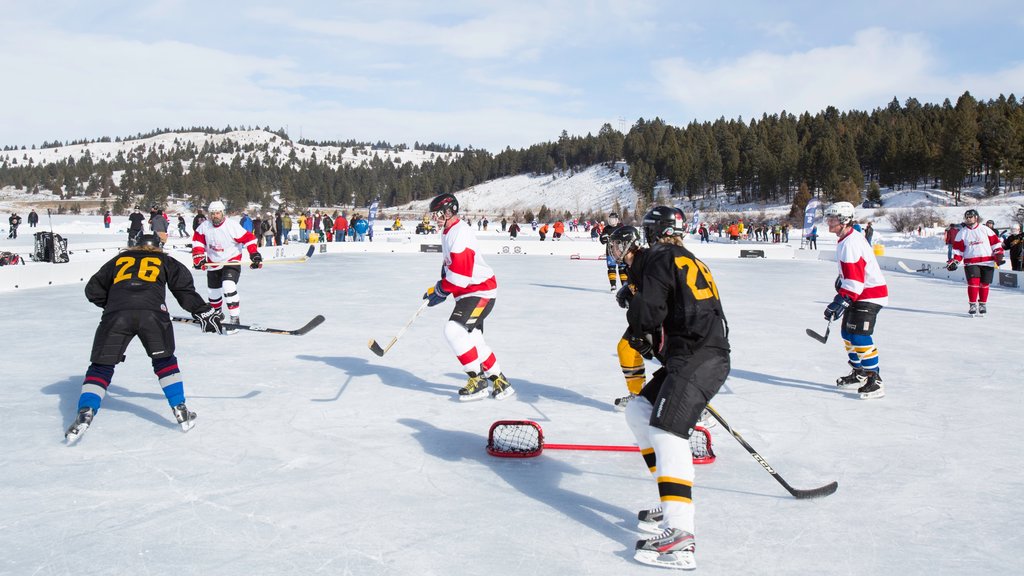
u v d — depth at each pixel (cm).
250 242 879
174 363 460
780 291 1444
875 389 567
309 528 319
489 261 2398
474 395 548
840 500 356
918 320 1032
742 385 611
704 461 409
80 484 371
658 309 293
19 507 341
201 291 1297
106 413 502
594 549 301
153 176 17412
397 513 337
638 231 388
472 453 425
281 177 18662
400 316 998
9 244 2517
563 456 422
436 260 2256
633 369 472
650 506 347
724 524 327
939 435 469
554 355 732
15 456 413
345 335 840
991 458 423
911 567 286
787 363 706
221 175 17050
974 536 316
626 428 480
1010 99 14300
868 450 437
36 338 800
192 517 330
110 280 452
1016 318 1051
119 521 326
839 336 872
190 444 437
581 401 550
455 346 537
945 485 378
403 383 602
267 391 568
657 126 16638
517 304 1165
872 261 562
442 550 299
